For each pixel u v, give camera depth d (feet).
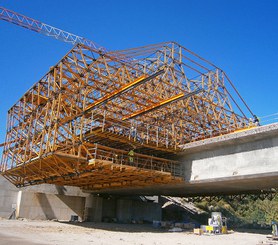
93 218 165.78
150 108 124.26
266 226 164.96
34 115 132.05
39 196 152.46
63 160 102.73
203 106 165.89
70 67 112.37
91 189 153.89
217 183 112.98
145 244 73.26
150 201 205.46
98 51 113.50
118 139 111.55
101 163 96.43
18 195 151.53
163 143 121.08
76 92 111.86
